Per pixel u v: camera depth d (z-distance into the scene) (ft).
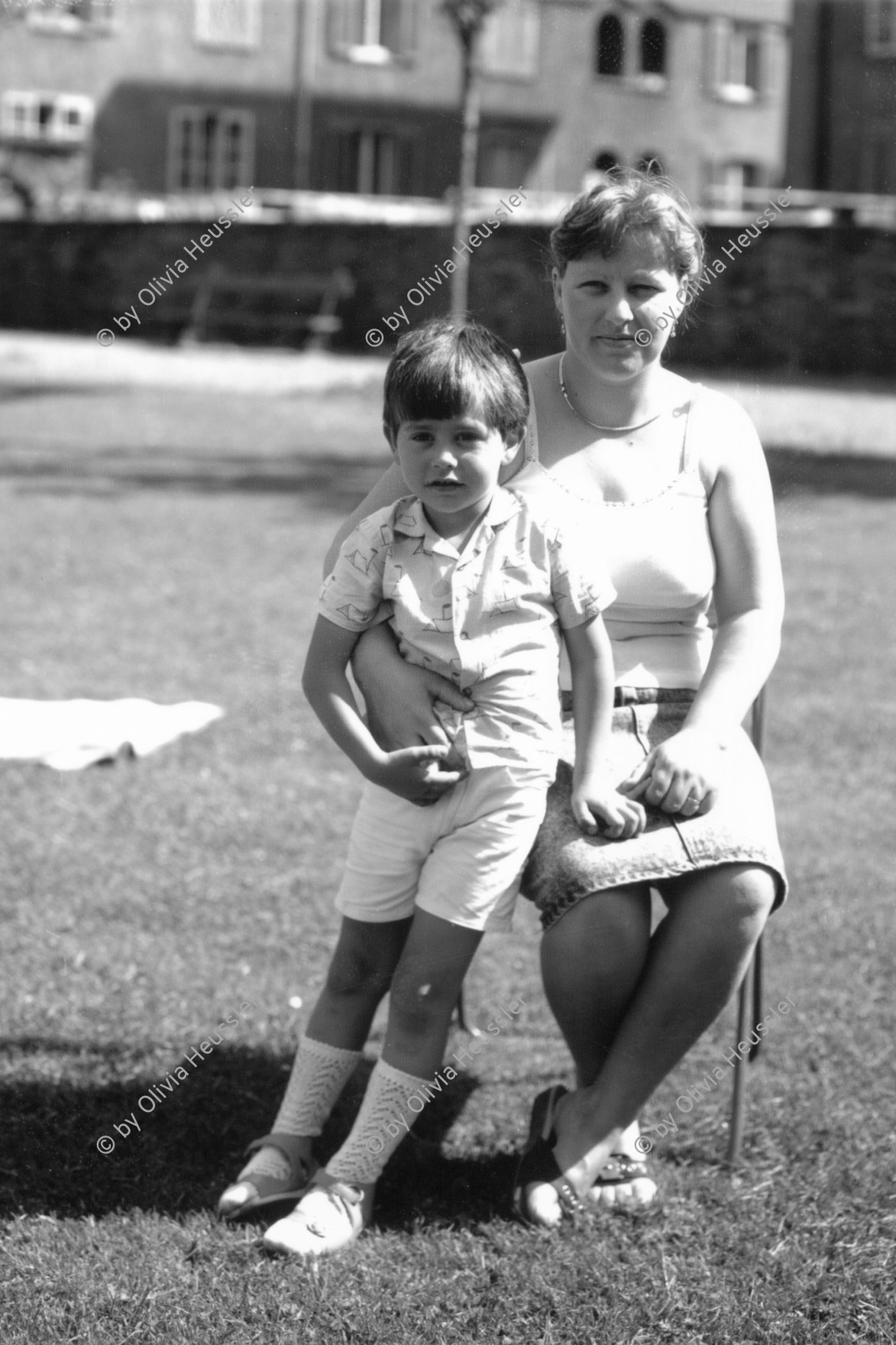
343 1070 10.64
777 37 126.41
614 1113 10.20
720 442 10.69
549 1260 9.82
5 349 84.07
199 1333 9.07
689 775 9.87
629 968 9.82
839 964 14.56
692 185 126.72
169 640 26.13
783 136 128.16
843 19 96.43
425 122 124.47
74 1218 10.32
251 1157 11.17
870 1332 9.16
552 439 10.73
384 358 82.43
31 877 16.19
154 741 12.41
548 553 9.93
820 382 68.49
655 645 10.71
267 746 20.76
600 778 9.96
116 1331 9.08
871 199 94.94
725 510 10.67
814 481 42.22
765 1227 10.29
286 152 124.88
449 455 9.66
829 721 22.03
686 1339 9.09
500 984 14.15
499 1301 9.41
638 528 10.48
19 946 14.56
